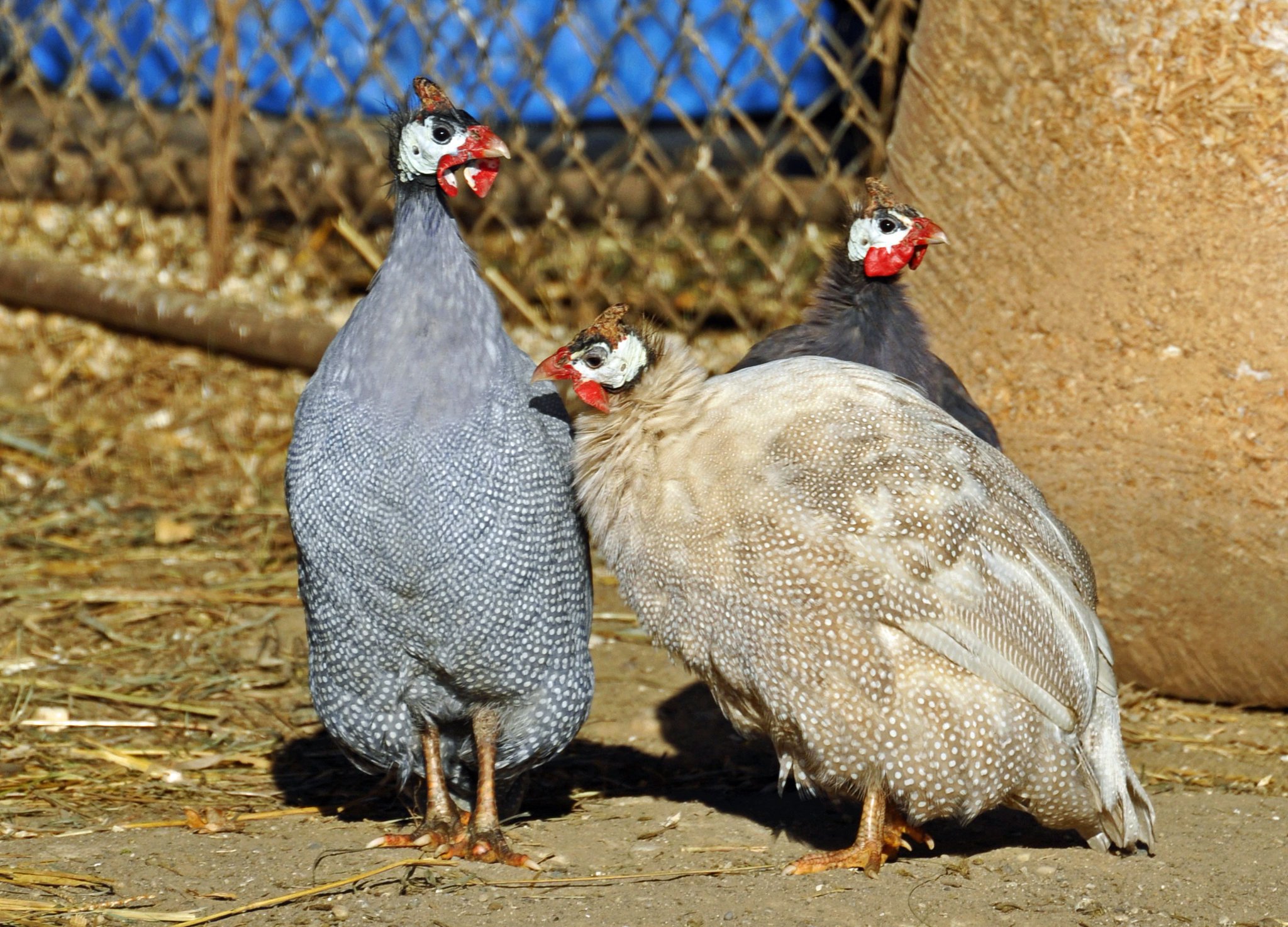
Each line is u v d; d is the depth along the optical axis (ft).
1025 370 21.61
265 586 25.75
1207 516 20.66
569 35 40.83
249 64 34.30
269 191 37.04
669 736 21.04
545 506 15.75
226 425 31.89
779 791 16.25
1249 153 20.15
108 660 22.89
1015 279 21.66
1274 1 19.89
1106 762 15.90
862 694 14.82
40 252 36.17
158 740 20.38
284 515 28.78
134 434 31.68
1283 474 20.21
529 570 15.66
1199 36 20.21
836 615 14.75
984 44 21.81
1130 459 21.01
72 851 16.25
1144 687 22.17
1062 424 21.36
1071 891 15.19
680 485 15.21
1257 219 20.18
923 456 15.19
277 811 18.03
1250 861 16.02
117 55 43.52
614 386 15.40
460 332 15.38
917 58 22.72
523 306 31.91
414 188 15.47
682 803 18.42
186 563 26.68
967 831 17.52
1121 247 20.88
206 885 15.34
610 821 17.67
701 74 40.29
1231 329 20.36
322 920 14.40
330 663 16.17
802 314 19.16
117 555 26.81
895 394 15.78
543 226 32.86
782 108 29.68
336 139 38.73
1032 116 21.40
